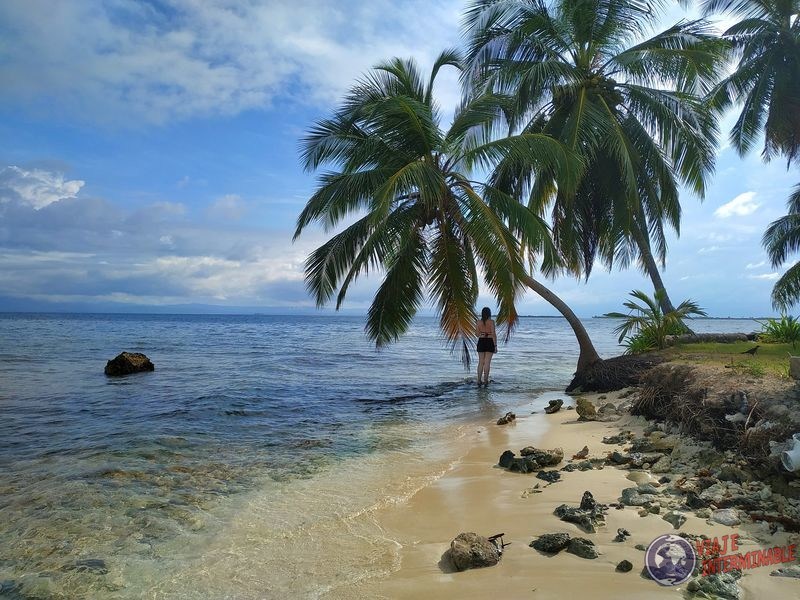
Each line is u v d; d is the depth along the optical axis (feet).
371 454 23.50
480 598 10.55
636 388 33.73
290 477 20.11
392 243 38.86
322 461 22.40
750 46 59.26
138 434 27.66
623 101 51.70
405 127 38.17
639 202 53.16
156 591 11.69
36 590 11.83
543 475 18.84
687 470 17.84
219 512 16.51
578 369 41.78
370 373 57.57
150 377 52.31
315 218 41.09
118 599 11.39
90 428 29.14
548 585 10.88
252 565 12.82
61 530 15.17
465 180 40.75
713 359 33.09
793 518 12.84
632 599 10.11
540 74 44.78
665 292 52.65
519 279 36.65
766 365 26.03
